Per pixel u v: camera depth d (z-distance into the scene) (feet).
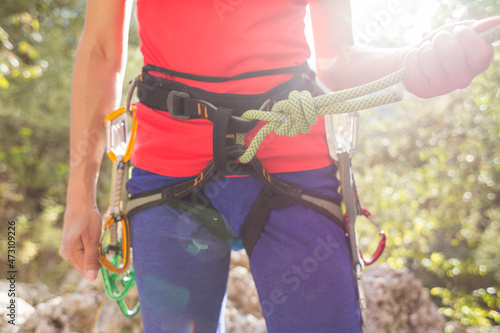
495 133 20.86
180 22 2.93
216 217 3.05
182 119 2.95
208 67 2.93
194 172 3.01
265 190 2.96
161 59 3.09
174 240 3.03
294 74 3.00
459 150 24.76
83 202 3.45
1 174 27.61
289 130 2.67
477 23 2.15
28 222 22.34
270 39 2.95
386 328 7.11
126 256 3.25
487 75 19.29
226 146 2.85
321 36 3.42
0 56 17.93
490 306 15.89
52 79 25.52
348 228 3.13
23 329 7.09
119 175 3.35
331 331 2.81
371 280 7.56
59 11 26.30
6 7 21.68
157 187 3.08
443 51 2.09
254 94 2.89
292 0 3.02
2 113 24.41
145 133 3.19
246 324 7.14
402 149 27.99
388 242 22.47
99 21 3.43
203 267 3.10
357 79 3.24
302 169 2.99
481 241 23.66
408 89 2.36
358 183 26.84
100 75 3.51
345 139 3.22
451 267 20.67
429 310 7.58
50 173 28.73
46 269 19.58
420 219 23.03
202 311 3.16
